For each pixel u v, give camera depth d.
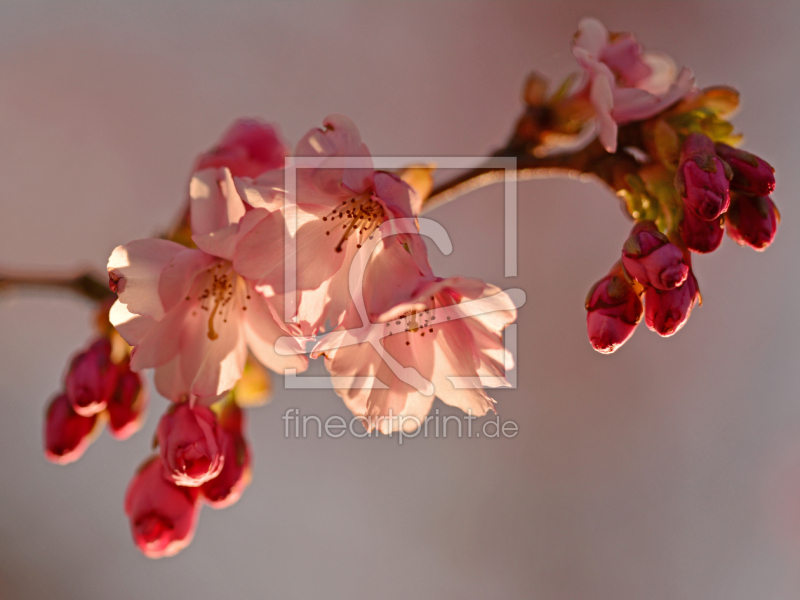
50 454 0.42
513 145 0.43
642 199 0.41
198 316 0.41
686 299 0.39
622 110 0.41
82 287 0.44
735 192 0.40
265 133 0.44
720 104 0.41
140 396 0.43
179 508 0.41
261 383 0.44
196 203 0.41
